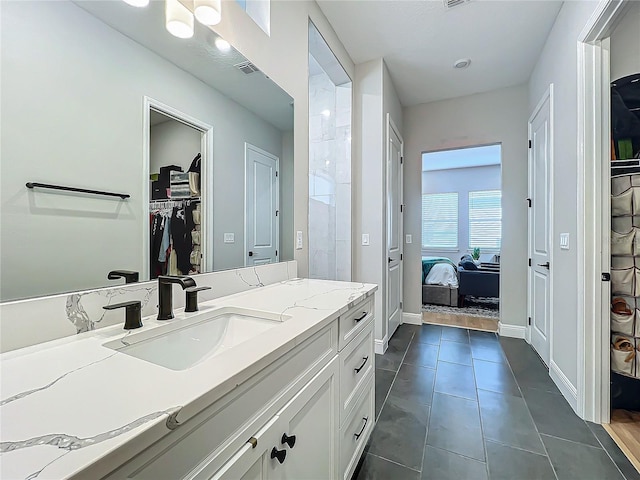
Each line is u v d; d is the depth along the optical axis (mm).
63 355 667
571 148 1963
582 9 1792
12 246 695
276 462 747
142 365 621
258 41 1531
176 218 1126
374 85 2869
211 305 1136
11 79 702
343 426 1182
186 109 1174
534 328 2889
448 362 2590
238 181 1438
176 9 1088
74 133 820
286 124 1778
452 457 1477
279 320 1024
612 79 1811
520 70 2980
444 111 3625
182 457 495
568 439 1597
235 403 611
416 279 3752
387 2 2109
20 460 358
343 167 2932
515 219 3254
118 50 936
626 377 1849
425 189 7746
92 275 849
